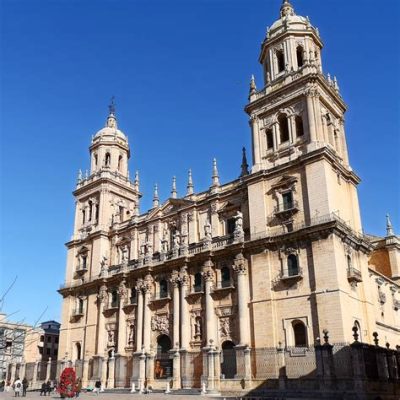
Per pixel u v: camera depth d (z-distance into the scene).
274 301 45.56
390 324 55.31
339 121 56.03
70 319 67.44
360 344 33.28
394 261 66.81
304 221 46.28
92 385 58.66
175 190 63.34
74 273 70.19
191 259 54.22
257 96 56.31
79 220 74.06
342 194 50.00
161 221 62.69
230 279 50.12
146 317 56.59
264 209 49.59
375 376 33.88
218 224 55.50
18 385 48.41
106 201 71.19
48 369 63.88
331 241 43.19
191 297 53.25
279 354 42.28
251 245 48.50
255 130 54.69
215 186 57.22
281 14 61.25
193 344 51.19
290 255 46.00
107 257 67.81
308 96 50.72
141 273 59.09
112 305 62.47
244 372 43.91
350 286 44.62
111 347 60.19
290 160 49.41
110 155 76.06
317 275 43.09
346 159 53.97
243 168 56.19
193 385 48.47
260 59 60.75
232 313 48.75
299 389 38.78
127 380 56.09
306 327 42.50
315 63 53.72
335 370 37.47
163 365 52.16
